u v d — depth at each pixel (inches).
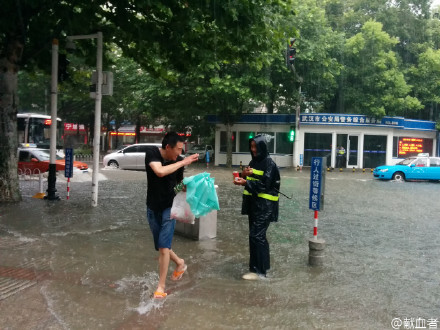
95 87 383.2
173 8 374.6
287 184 688.4
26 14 392.2
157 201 175.2
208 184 186.5
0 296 168.6
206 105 1058.1
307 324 151.6
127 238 271.0
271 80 1002.1
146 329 143.4
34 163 661.9
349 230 327.9
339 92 1165.7
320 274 210.5
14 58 395.9
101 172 770.2
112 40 471.8
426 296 183.9
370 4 1216.2
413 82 1221.1
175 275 191.9
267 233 307.0
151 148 176.9
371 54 1111.6
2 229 288.8
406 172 815.1
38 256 225.1
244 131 1164.5
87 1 401.1
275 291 184.1
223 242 271.9
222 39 422.3
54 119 425.4
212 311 160.2
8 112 399.2
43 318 149.7
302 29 963.3
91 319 150.2
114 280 191.5
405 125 1198.9
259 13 356.5
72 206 391.5
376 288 192.5
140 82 1057.5
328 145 1135.0
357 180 821.2
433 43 1219.2
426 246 280.7
